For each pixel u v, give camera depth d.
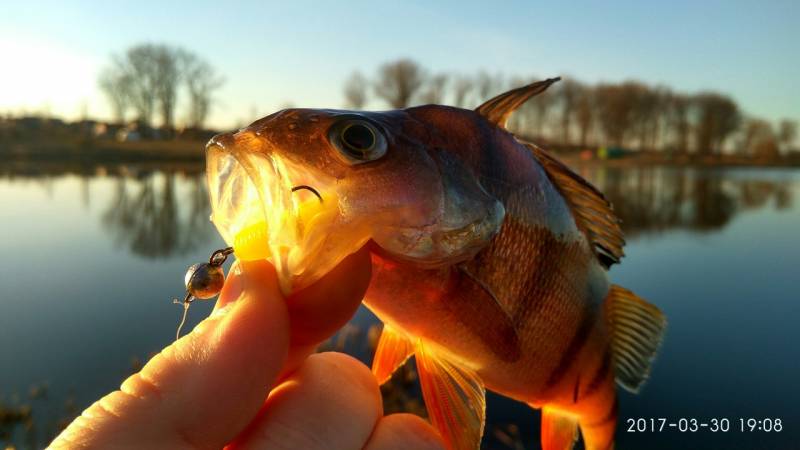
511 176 0.18
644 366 0.25
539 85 0.19
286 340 0.13
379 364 0.21
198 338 0.13
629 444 0.46
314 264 0.13
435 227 0.15
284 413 0.14
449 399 0.19
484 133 0.18
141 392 0.12
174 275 0.97
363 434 0.15
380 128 0.15
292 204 0.13
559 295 0.20
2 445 0.45
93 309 0.77
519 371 0.19
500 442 0.47
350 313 0.14
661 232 1.42
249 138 0.13
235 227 0.13
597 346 0.22
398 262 0.15
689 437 0.47
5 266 1.00
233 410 0.12
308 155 0.14
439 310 0.17
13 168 3.34
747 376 0.56
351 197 0.14
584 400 0.23
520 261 0.18
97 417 0.11
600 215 0.22
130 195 2.18
